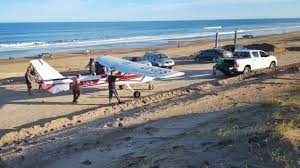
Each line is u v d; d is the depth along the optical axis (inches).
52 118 749.9
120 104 832.9
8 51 3432.6
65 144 509.0
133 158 398.3
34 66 867.4
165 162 344.2
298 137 345.1
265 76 1087.6
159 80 1160.8
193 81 1134.4
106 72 941.2
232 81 1090.7
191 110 674.8
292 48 2074.3
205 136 412.5
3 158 474.6
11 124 714.8
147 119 626.5
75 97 874.1
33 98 948.6
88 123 655.8
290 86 865.5
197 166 318.3
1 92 1042.7
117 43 4116.6
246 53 1232.2
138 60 1405.0
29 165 439.5
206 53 1708.9
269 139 342.6
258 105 624.7
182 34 5949.8
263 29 7239.2
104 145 481.4
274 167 289.4
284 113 493.4
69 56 2588.6
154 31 7657.5
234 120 498.6
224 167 304.2
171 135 486.6
